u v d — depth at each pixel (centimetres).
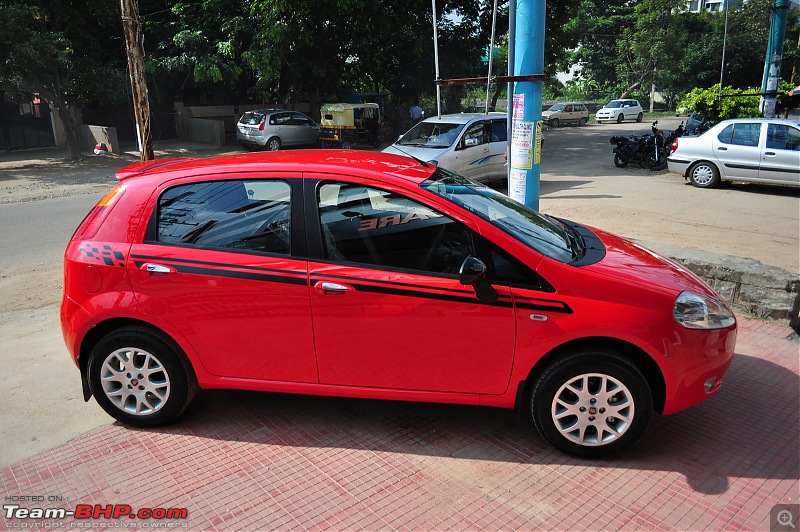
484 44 2603
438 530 280
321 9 2205
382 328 331
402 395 344
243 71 2448
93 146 2191
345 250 338
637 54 4781
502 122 1291
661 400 331
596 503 298
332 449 347
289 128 2234
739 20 4547
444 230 332
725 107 1811
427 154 1159
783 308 520
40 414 390
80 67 1858
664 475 320
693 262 564
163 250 348
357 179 342
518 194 627
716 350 326
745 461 333
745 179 1267
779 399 402
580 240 387
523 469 326
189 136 2497
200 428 371
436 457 338
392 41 2470
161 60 2178
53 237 930
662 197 1209
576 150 2278
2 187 1466
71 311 357
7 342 521
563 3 2373
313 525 285
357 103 2491
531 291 318
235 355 350
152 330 354
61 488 314
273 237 344
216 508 298
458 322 324
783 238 873
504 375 330
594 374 320
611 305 315
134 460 338
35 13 1689
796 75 3847
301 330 339
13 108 2128
